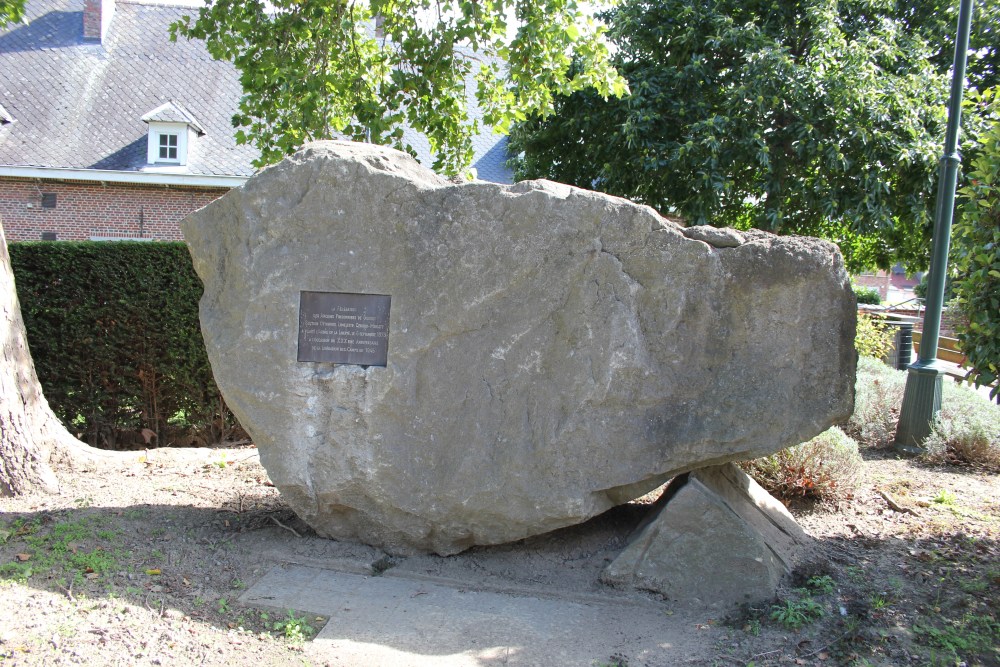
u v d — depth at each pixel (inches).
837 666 131.5
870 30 462.9
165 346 300.0
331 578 166.2
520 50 333.1
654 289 159.0
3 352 209.0
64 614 136.8
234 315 170.9
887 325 537.3
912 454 293.1
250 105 335.3
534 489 162.4
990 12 458.6
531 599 159.6
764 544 161.8
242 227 169.9
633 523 188.5
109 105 791.1
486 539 170.7
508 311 161.9
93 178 733.9
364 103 325.4
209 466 250.4
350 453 167.6
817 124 419.2
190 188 757.9
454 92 363.9
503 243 161.3
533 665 133.8
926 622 146.7
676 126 463.8
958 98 299.9
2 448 206.8
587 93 486.0
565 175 541.0
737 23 463.2
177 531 185.5
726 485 178.2
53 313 293.1
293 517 199.2
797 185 431.2
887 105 410.0
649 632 146.0
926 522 208.8
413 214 164.9
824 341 156.9
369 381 165.8
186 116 742.5
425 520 168.7
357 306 166.9
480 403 163.5
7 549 164.6
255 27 321.1
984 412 297.6
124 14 876.6
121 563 162.1
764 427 157.6
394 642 140.3
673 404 160.2
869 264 549.6
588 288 159.5
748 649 138.3
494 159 814.5
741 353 158.4
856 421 314.5
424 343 164.2
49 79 797.2
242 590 158.4
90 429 303.7
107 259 294.5
